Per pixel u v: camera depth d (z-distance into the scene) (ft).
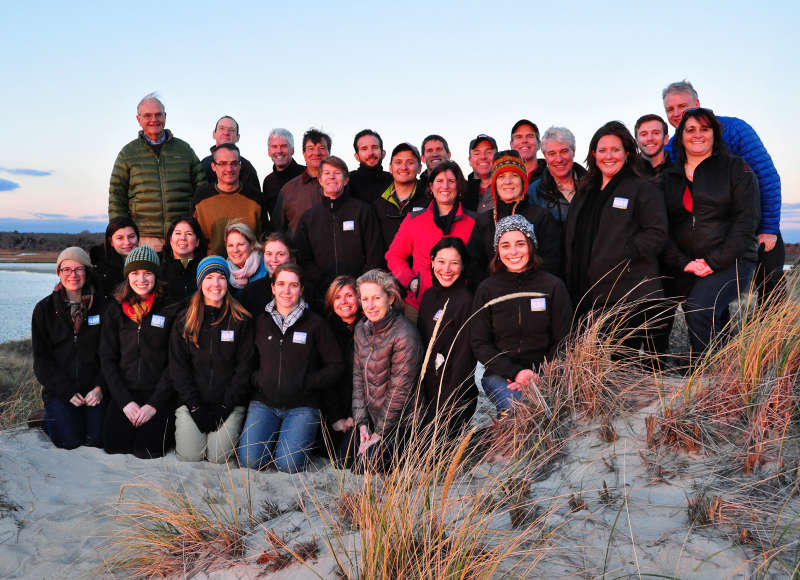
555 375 12.22
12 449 14.62
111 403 15.37
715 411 9.74
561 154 16.10
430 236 16.47
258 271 16.80
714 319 13.16
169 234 18.11
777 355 10.02
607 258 13.79
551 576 7.23
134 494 12.27
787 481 8.10
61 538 10.64
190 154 22.00
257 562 8.92
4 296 112.27
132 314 15.62
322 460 14.33
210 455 14.23
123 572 9.61
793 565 6.63
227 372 14.94
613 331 12.59
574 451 10.37
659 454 9.43
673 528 7.67
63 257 15.94
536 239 14.25
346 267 18.19
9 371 28.27
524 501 9.00
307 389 14.55
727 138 14.87
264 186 23.94
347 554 8.02
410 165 18.16
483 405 16.34
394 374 13.46
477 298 13.79
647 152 17.72
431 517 8.23
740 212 13.14
